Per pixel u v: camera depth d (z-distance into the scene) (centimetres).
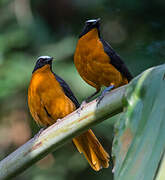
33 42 1711
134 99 329
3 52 1606
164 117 299
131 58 1285
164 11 1474
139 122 316
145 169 284
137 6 1483
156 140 292
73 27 1761
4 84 1522
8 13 1778
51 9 1933
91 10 1694
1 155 1694
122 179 292
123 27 1564
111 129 1442
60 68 1534
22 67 1566
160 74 328
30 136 1694
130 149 306
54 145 502
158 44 1273
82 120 474
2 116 1686
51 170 1580
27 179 1580
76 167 1580
